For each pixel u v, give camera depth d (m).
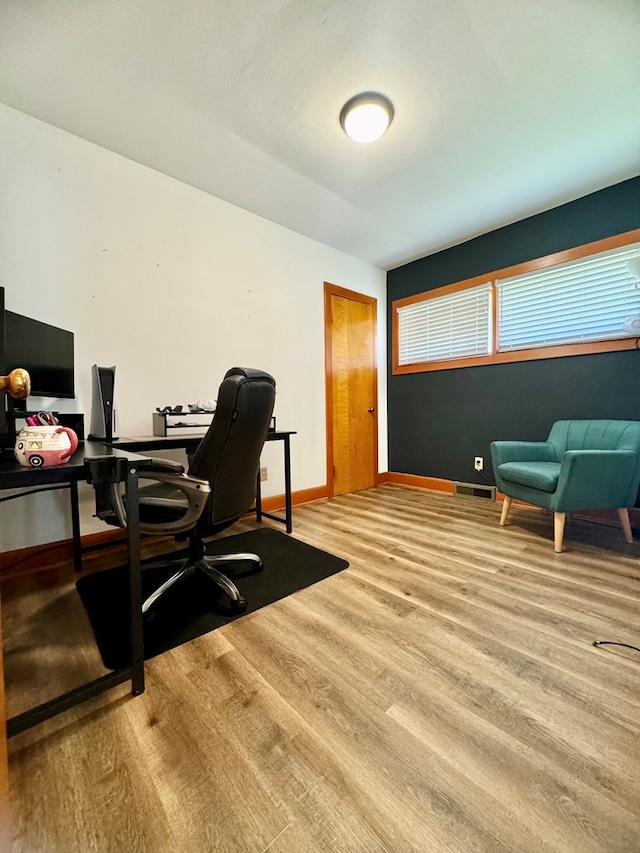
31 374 1.57
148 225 2.20
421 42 1.42
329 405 3.33
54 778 0.75
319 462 3.26
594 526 2.39
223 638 1.24
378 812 0.69
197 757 0.80
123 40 1.40
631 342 2.37
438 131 1.91
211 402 2.25
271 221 2.84
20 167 1.77
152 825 0.67
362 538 2.21
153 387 2.24
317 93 1.66
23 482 0.83
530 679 1.04
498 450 2.49
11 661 1.12
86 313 1.98
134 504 0.97
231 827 0.67
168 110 1.75
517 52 1.48
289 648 1.18
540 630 1.27
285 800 0.71
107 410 1.85
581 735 0.86
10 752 0.81
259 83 1.60
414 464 3.77
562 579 1.66
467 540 2.17
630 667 1.09
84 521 1.98
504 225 2.96
